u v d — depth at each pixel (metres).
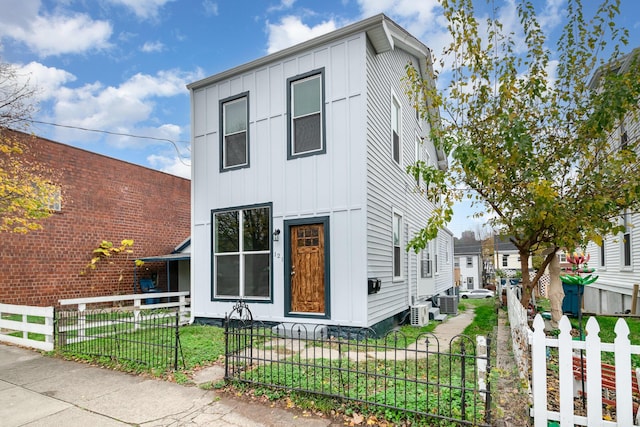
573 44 5.31
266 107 8.75
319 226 7.93
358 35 7.73
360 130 7.57
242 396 4.43
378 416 3.70
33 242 11.08
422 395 4.00
